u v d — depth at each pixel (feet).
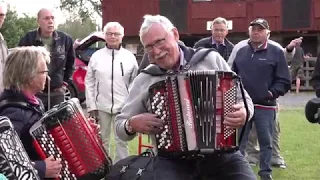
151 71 13.30
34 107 11.86
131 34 89.81
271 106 20.54
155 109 12.42
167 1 87.97
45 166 11.21
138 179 12.79
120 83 21.74
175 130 12.35
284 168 24.00
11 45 93.09
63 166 11.66
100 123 21.95
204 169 13.05
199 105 12.20
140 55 67.87
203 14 86.48
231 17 85.56
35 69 11.82
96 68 21.75
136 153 26.25
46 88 20.40
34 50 12.02
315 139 31.07
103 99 21.70
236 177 12.81
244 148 20.77
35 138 11.46
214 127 12.23
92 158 11.89
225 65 13.55
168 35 12.98
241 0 84.99
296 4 82.69
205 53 13.35
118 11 90.43
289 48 23.94
